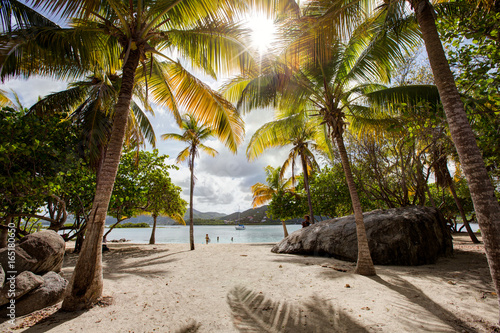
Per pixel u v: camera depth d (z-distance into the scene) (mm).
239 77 8469
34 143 6543
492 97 4992
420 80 9875
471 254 8758
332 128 7156
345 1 4566
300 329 3285
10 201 7285
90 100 10273
